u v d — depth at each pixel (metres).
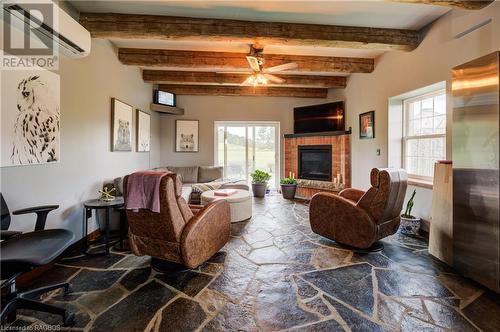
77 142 2.81
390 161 3.91
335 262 2.44
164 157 6.02
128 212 2.18
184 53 3.97
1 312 1.51
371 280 2.10
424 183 3.20
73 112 2.73
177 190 2.05
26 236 1.72
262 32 3.01
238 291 1.96
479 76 1.95
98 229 3.20
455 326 1.57
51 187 2.41
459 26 2.68
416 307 1.75
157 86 5.64
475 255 2.03
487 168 1.91
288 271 2.27
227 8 2.73
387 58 3.94
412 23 3.09
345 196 3.28
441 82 2.96
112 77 3.65
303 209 4.54
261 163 6.43
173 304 1.80
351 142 5.05
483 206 1.95
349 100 5.15
